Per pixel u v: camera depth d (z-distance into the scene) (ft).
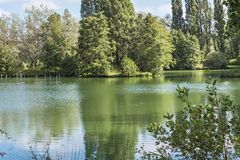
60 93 119.34
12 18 247.09
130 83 151.43
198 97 96.73
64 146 46.65
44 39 235.40
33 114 77.00
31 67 234.38
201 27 269.44
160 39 198.70
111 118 68.85
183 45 243.40
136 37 204.85
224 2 13.14
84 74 197.67
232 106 13.85
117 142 48.65
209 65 225.35
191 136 13.75
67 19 241.55
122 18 207.51
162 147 16.05
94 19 197.67
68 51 216.54
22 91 128.67
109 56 201.46
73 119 69.00
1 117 73.31
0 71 219.20
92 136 53.06
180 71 228.02
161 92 114.32
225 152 13.57
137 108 81.25
